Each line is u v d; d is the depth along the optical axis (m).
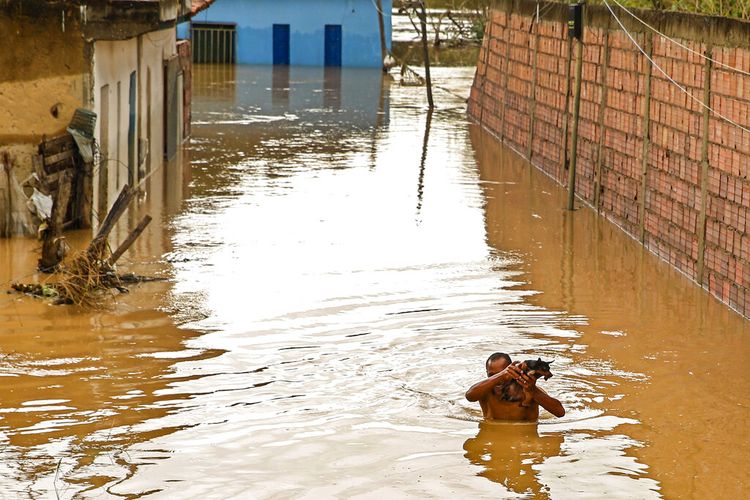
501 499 8.29
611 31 20.03
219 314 13.34
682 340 12.61
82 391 10.62
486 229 18.89
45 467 8.83
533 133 26.53
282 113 36.25
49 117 17.11
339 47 54.81
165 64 25.53
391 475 8.71
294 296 14.20
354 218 19.55
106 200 18.53
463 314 13.49
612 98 19.81
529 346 12.20
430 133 32.09
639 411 10.24
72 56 17.02
